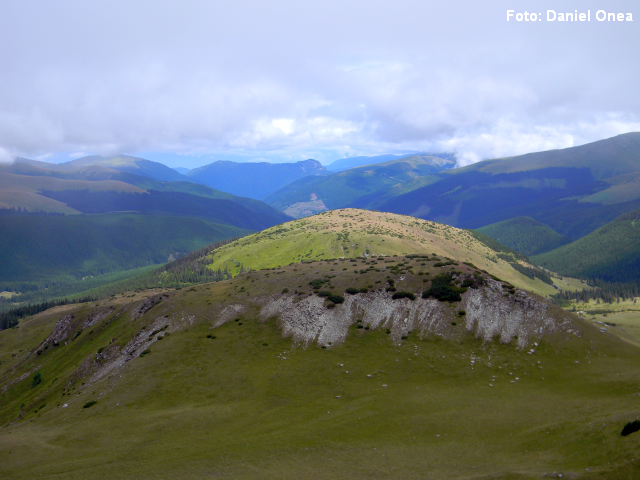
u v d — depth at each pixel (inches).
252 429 2486.5
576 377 2701.8
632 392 2357.3
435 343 3395.7
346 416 2544.3
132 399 3088.1
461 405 2527.1
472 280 4010.8
